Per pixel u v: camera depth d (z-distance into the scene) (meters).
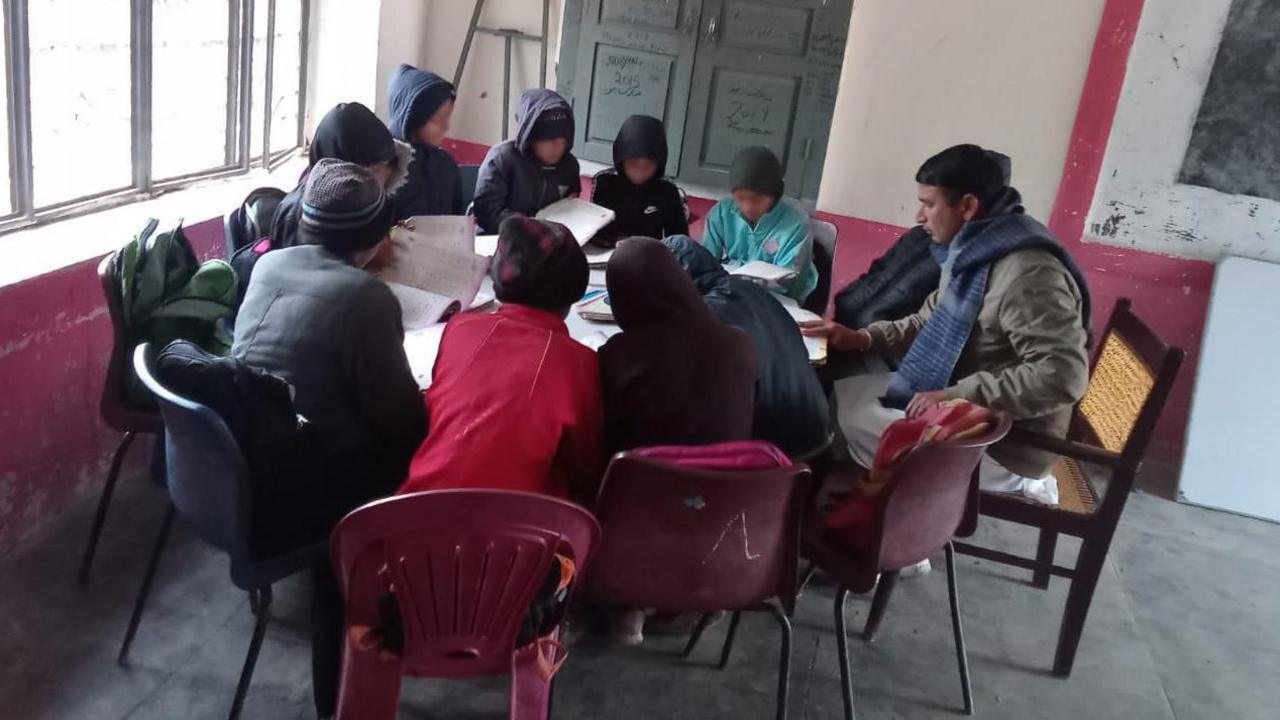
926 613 2.78
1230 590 3.11
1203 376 3.71
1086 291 2.49
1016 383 2.38
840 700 2.39
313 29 3.99
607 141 4.09
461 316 1.98
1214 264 3.78
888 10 3.84
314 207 2.01
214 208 3.12
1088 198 3.83
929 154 3.95
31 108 2.57
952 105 3.88
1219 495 3.63
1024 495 2.50
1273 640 2.86
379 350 1.90
